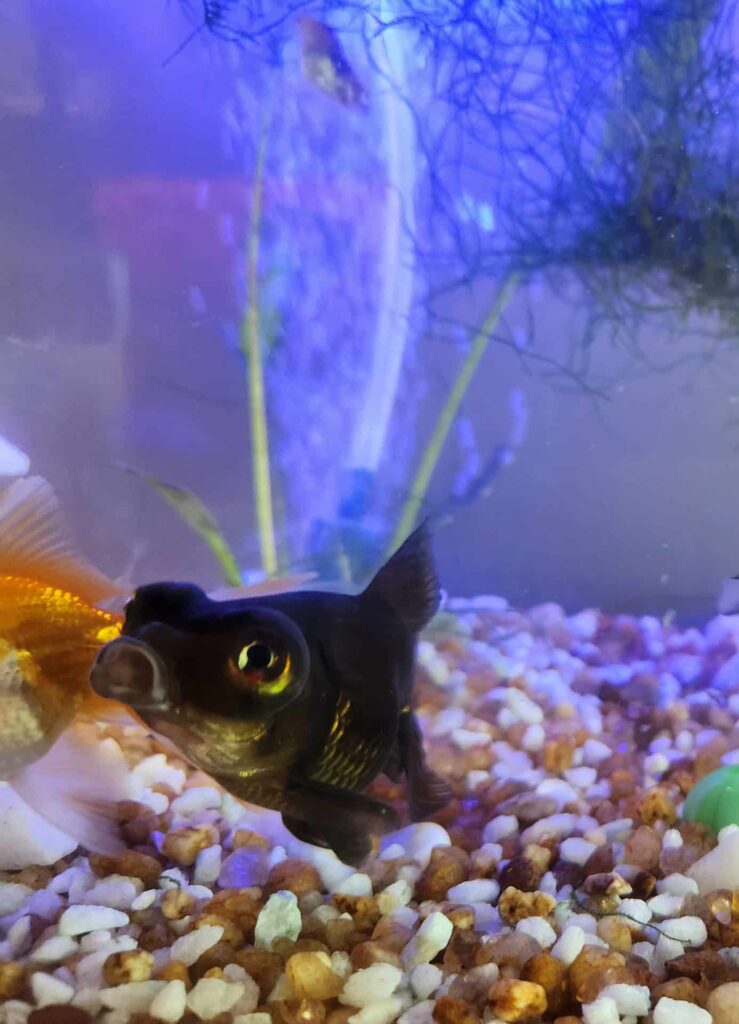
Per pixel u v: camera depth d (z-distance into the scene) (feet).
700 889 0.72
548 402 1.38
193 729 0.54
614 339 1.36
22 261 1.28
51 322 1.30
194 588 0.56
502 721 1.03
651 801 0.81
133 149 1.27
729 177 1.25
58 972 0.62
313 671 0.57
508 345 1.36
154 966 0.62
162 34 1.22
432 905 0.70
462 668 1.17
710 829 0.79
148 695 0.52
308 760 0.58
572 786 0.91
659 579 1.42
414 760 0.68
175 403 1.34
